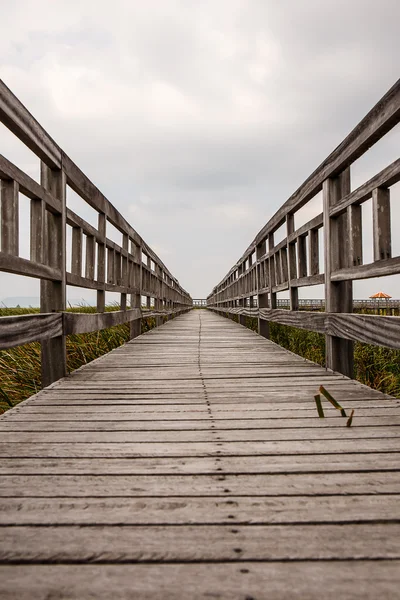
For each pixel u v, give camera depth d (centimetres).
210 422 210
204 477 143
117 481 140
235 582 90
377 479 141
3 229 238
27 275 266
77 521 114
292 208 468
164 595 86
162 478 142
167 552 100
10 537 106
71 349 479
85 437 187
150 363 410
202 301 4488
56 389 291
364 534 107
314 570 93
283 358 441
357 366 441
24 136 258
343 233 341
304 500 126
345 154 303
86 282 396
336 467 151
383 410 229
